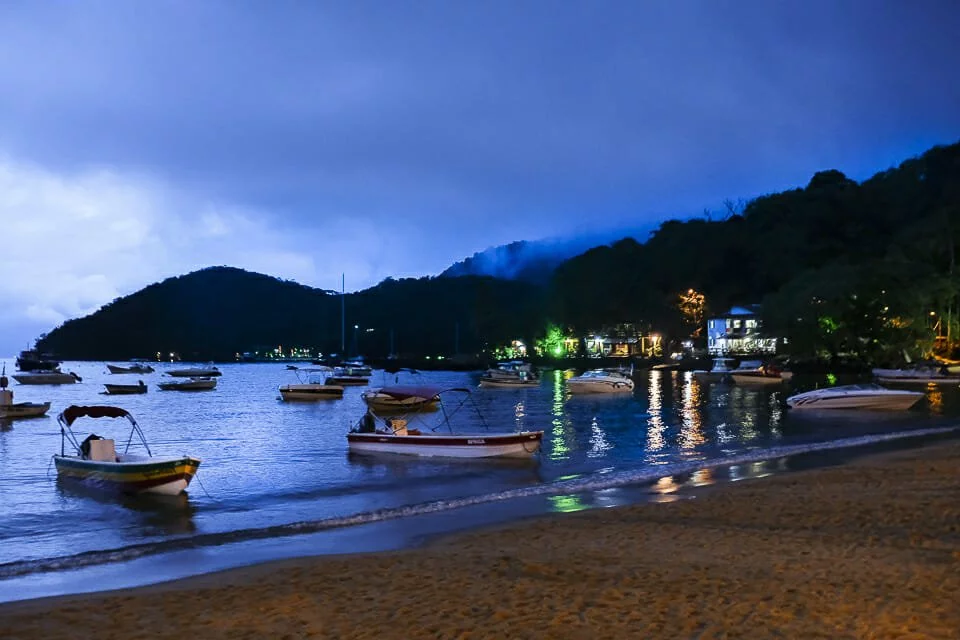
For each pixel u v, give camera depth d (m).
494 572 12.37
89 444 24.81
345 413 56.28
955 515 15.65
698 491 20.89
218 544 16.31
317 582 12.20
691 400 63.47
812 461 26.70
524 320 179.75
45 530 18.50
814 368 97.88
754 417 46.59
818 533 14.44
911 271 96.94
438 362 177.00
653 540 14.44
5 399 52.59
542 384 94.00
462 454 28.89
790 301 102.25
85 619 10.64
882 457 25.95
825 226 155.62
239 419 52.06
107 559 15.09
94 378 140.12
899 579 10.91
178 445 36.97
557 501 20.53
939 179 153.62
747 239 161.75
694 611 9.84
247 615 10.58
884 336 94.44
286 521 18.91
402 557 13.81
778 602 10.04
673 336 154.38
